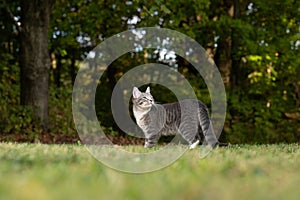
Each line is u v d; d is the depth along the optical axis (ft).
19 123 36.63
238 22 48.37
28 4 37.88
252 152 20.36
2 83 43.91
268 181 11.50
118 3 47.67
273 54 49.90
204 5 47.14
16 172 12.28
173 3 45.98
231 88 53.26
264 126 51.29
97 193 9.29
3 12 44.60
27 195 8.80
